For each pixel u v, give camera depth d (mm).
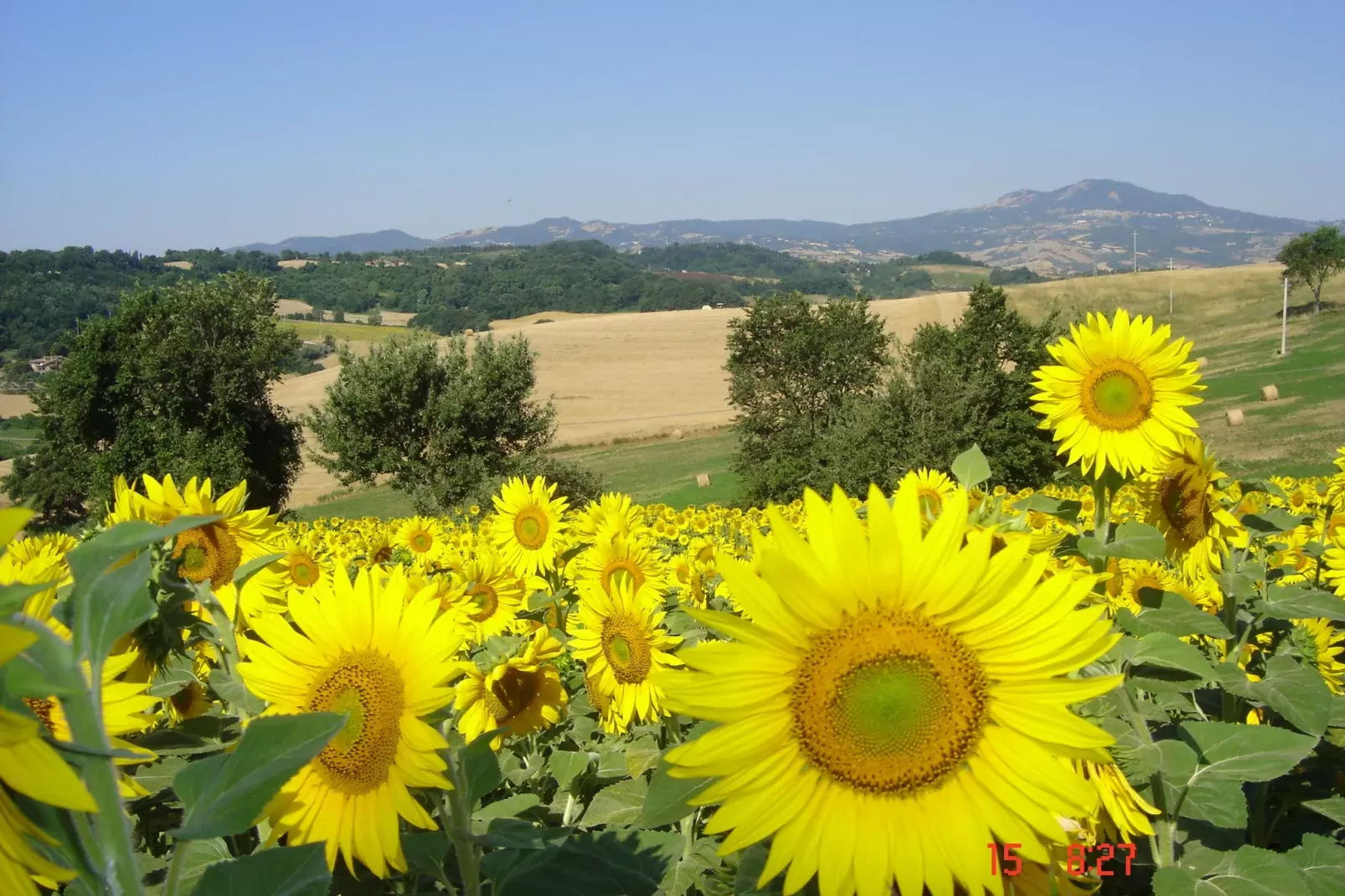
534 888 2430
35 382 83375
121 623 1272
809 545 1824
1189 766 2648
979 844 1733
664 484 51406
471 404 43500
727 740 1766
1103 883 2906
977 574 1758
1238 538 4254
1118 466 3957
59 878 1185
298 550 7559
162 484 3789
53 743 1187
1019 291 104625
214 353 44062
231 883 1374
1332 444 38000
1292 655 4309
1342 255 87562
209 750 2797
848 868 1736
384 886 2848
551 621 6574
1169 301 99625
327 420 44500
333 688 2098
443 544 12227
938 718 1757
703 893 2709
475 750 2389
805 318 49531
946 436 32500
